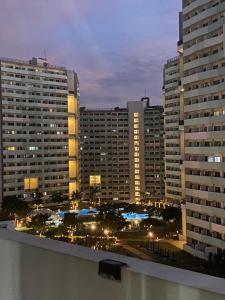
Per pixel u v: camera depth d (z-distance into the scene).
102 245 72.69
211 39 66.56
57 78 143.50
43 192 136.75
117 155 165.00
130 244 75.88
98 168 164.88
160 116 161.50
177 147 119.88
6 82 132.00
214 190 65.00
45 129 139.50
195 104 70.25
